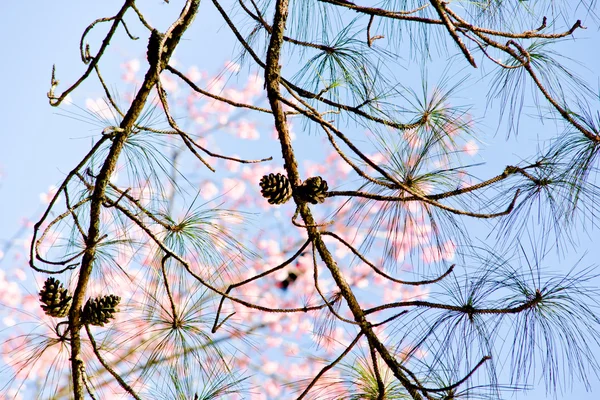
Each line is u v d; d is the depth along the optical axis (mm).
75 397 3693
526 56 3740
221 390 3766
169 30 3611
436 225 3775
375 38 3854
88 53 3684
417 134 3871
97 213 3713
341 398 3688
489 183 3682
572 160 3713
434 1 3641
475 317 3631
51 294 3732
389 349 3699
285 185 3662
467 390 3594
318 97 3852
